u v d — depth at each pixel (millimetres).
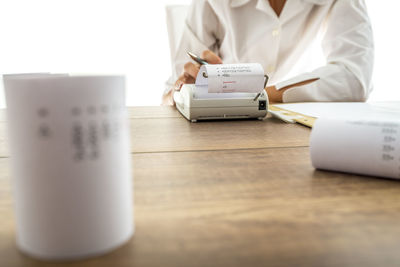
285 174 395
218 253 220
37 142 192
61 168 194
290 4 1375
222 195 327
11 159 207
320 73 1177
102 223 212
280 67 1584
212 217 276
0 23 2178
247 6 1415
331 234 247
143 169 418
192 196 325
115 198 217
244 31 1451
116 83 205
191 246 229
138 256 215
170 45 1532
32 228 206
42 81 185
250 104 801
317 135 395
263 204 304
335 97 1174
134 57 2365
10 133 201
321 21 1430
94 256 213
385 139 356
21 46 2232
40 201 200
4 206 304
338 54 1306
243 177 384
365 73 1229
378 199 316
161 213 284
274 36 1404
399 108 854
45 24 2234
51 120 188
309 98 1143
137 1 2281
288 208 295
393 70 2488
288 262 211
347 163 382
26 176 200
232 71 723
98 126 198
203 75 752
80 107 190
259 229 255
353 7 1304
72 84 187
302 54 1603
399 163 350
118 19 2297
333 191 337
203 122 788
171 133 658
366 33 1287
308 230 253
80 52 2307
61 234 203
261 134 642
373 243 235
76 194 199
